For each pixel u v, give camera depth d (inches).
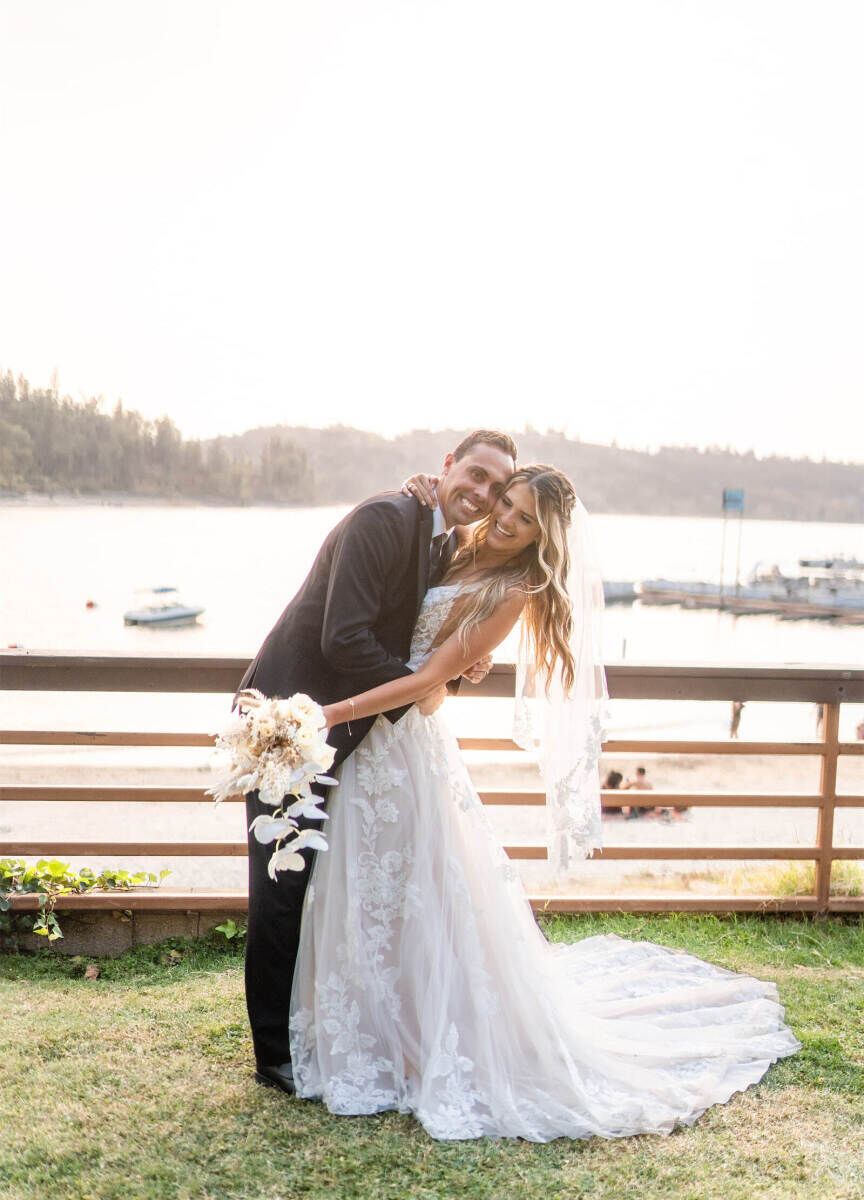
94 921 138.6
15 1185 83.0
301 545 4101.9
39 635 2573.8
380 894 101.7
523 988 101.8
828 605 3663.9
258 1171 86.7
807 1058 111.1
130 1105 96.6
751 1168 90.1
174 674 137.3
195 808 608.4
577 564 107.7
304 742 89.0
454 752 108.3
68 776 656.4
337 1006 100.0
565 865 111.6
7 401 4168.3
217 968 132.6
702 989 123.1
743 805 151.3
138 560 3523.6
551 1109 97.1
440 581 106.3
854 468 5221.5
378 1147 91.4
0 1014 116.0
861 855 152.8
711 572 4138.8
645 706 1225.4
